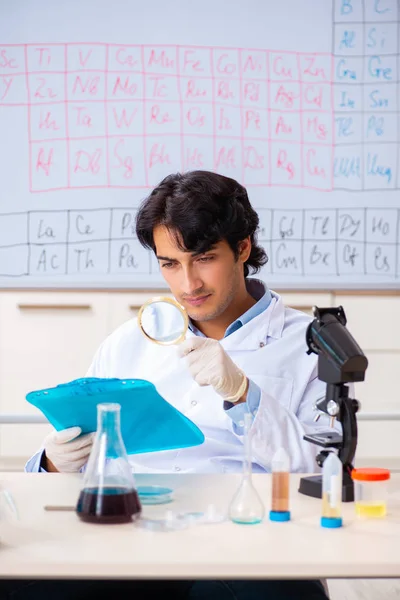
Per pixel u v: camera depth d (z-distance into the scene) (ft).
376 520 4.37
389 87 12.20
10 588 4.72
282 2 12.10
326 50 12.16
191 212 5.91
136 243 12.10
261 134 12.16
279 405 5.68
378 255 12.15
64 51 12.12
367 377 12.08
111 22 12.11
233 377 5.42
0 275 12.07
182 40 12.12
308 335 5.22
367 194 12.17
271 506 4.42
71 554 3.66
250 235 6.58
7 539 3.92
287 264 12.11
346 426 4.91
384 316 12.10
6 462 11.93
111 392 4.99
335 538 3.99
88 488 4.28
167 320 6.58
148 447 5.45
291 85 12.14
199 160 12.17
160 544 3.84
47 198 12.10
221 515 4.42
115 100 12.14
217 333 6.63
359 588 9.37
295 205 12.14
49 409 5.21
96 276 12.09
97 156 12.14
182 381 6.33
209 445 6.13
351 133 12.17
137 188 12.16
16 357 12.02
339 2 12.14
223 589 4.66
